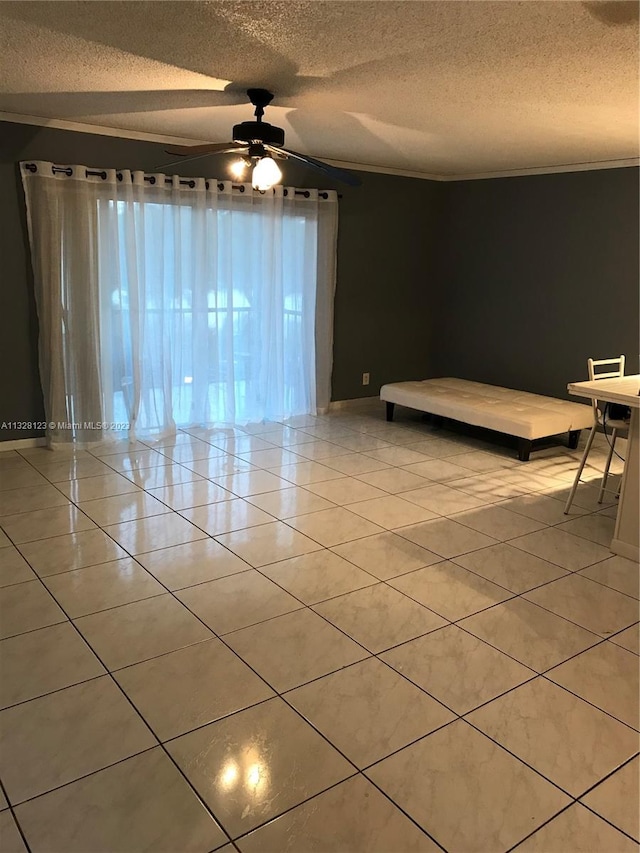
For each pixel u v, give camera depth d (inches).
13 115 167.6
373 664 92.3
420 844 64.4
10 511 144.7
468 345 263.1
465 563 124.5
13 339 181.8
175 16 93.1
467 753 76.1
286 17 92.4
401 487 167.0
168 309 202.2
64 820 65.8
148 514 144.9
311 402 240.4
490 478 175.6
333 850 63.5
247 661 92.3
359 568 121.4
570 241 221.0
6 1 88.9
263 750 75.7
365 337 256.1
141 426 203.3
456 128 165.6
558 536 138.1
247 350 220.5
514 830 66.1
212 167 202.5
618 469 185.0
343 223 238.7
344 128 169.6
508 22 92.0
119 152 185.6
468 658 94.2
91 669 89.6
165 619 102.5
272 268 217.5
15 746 75.1
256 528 138.9
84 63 117.4
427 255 266.2
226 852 62.9
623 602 111.0
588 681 89.7
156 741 76.6
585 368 223.9
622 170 203.3
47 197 173.9
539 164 219.6
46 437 191.5
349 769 73.3
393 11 89.1
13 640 95.9
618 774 73.6
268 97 134.5
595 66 112.2
